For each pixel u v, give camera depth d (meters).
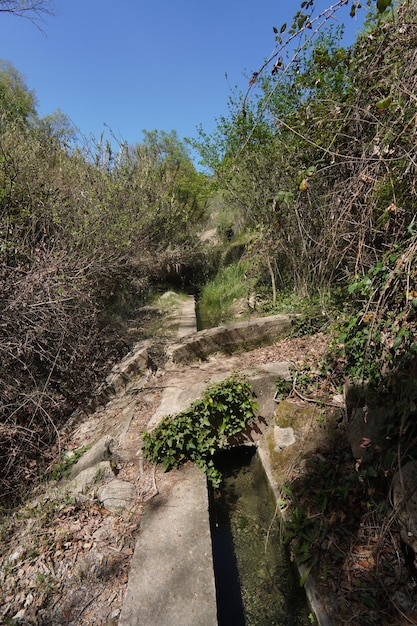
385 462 2.60
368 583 2.35
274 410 4.17
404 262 2.38
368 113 2.54
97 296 6.94
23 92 13.06
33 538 2.88
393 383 2.69
